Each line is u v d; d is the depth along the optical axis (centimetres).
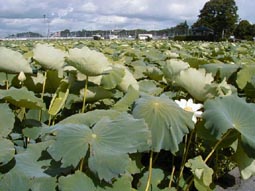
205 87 230
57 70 262
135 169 210
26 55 393
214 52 758
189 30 5691
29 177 171
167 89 348
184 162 232
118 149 167
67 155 163
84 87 258
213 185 235
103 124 182
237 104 222
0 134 188
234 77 372
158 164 252
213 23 6166
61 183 162
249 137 204
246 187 292
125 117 191
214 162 281
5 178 173
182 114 203
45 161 186
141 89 313
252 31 5819
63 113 269
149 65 483
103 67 230
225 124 201
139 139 174
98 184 167
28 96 222
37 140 223
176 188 230
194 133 259
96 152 164
